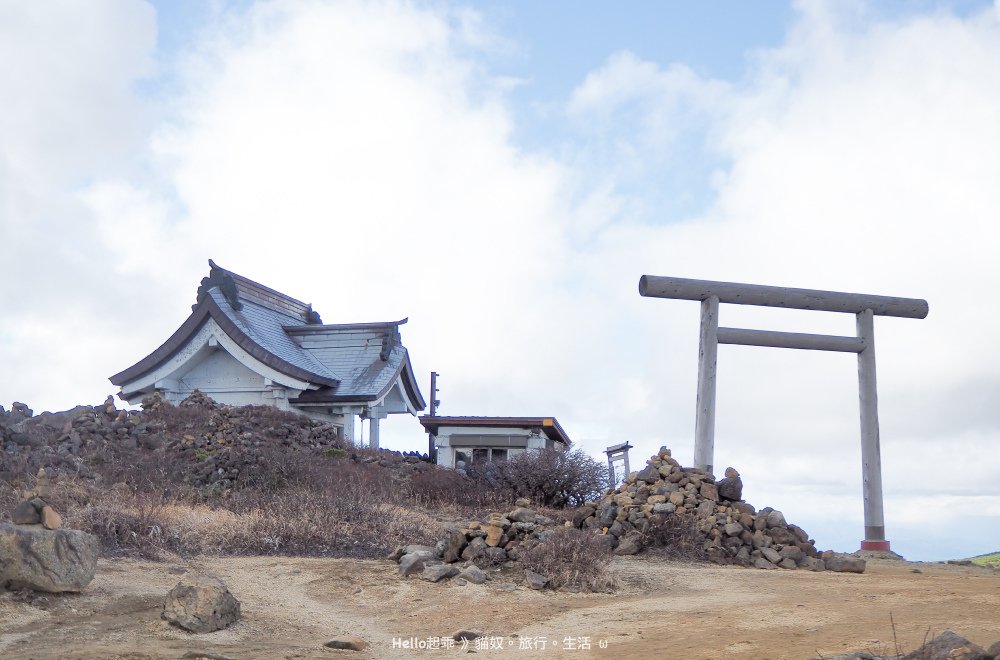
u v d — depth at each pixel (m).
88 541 11.38
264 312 35.47
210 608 10.52
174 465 21.31
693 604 12.28
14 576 10.75
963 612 10.70
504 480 25.38
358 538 16.52
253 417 27.52
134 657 9.02
